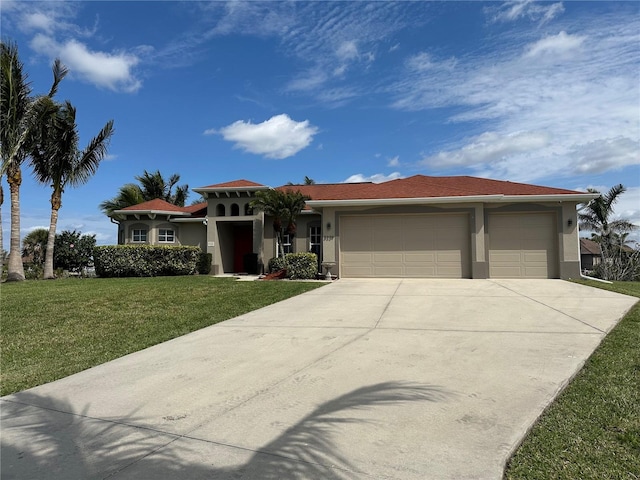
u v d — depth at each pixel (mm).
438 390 4348
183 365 5684
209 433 3588
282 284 13641
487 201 14586
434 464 2938
